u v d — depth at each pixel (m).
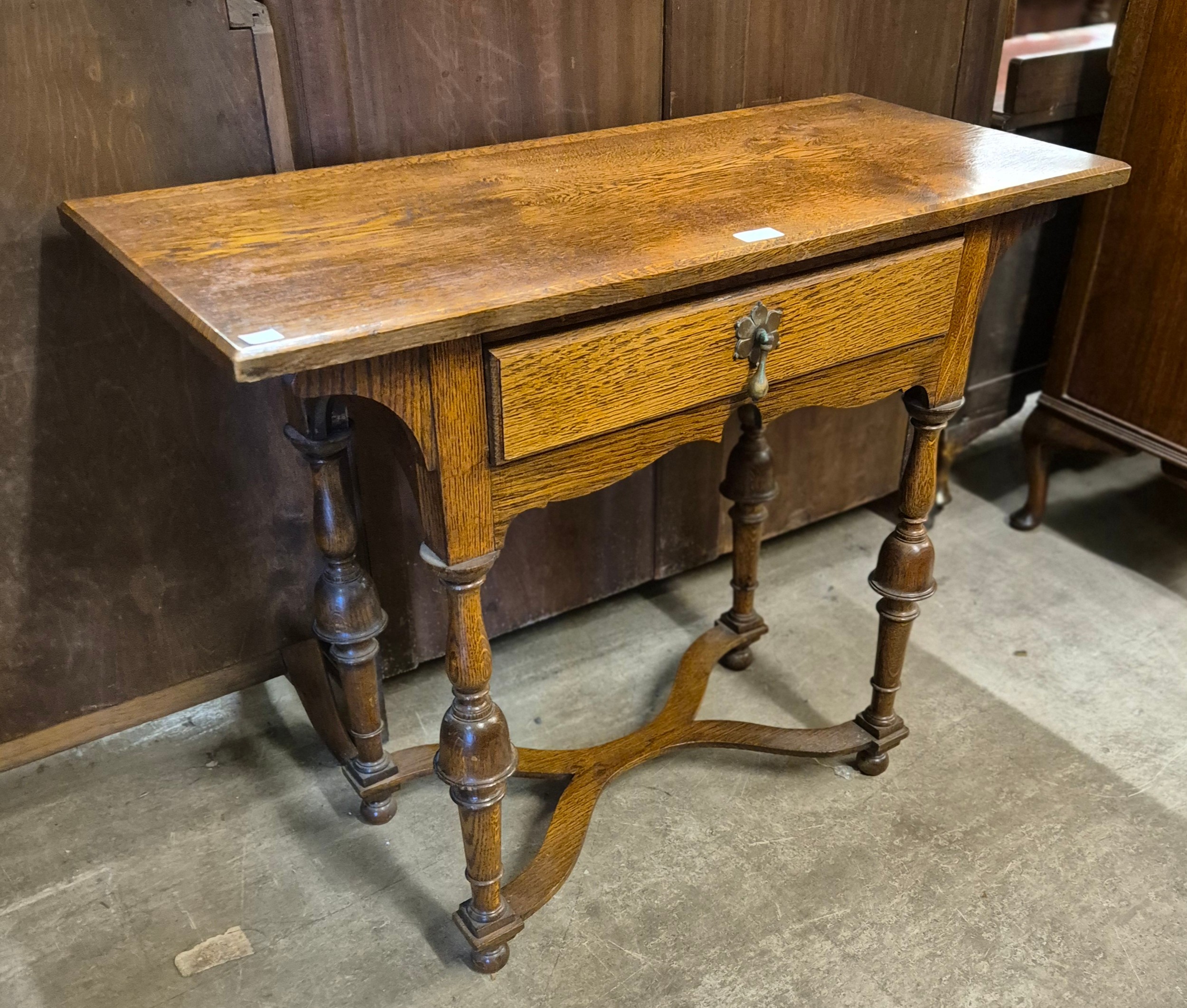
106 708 1.58
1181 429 1.98
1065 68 2.03
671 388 1.16
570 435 1.12
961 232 1.32
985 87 1.95
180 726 1.78
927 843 1.57
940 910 1.47
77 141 1.25
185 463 1.47
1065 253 2.27
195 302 0.98
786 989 1.37
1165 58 1.82
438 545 1.13
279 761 1.71
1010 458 2.56
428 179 1.33
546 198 1.26
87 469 1.42
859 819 1.61
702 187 1.29
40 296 1.30
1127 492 2.43
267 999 1.36
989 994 1.36
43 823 1.60
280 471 1.54
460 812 1.29
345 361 0.92
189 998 1.36
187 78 1.28
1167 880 1.52
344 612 1.44
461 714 1.23
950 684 1.87
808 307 1.22
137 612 1.54
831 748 1.65
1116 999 1.36
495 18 1.45
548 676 1.90
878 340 1.30
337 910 1.47
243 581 1.59
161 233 1.15
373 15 1.36
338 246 1.12
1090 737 1.76
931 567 1.53
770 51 1.68
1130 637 1.99
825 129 1.53
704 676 1.79
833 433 2.13
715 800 1.65
